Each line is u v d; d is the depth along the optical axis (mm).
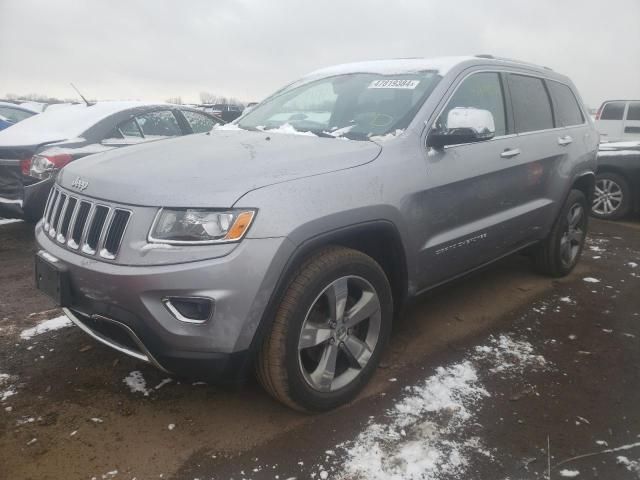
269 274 2176
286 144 2850
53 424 2482
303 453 2320
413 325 3646
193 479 2160
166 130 6422
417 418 2580
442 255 3123
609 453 2363
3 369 2953
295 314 2309
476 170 3250
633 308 4059
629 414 2662
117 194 2316
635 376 3035
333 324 2521
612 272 4977
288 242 2217
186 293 2109
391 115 3113
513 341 3439
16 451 2289
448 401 2730
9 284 4250
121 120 5879
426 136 3000
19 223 6254
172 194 2197
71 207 2570
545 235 4320
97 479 2150
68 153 5160
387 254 2873
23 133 5590
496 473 2225
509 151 3594
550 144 4094
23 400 2666
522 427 2531
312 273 2348
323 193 2395
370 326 2758
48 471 2180
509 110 3762
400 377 2957
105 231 2279
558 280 4672
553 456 2334
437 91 3174
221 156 2580
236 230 2141
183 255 2119
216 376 2248
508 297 4219
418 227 2879
